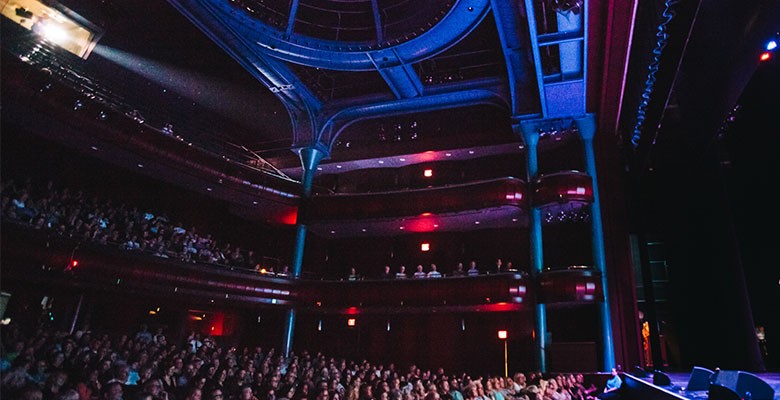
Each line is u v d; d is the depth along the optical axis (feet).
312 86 77.00
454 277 67.41
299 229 76.13
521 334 71.10
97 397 25.94
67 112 52.26
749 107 58.44
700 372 33.96
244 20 61.82
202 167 66.59
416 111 78.43
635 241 74.59
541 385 46.01
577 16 49.03
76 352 35.35
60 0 53.93
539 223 67.26
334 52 66.80
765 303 61.26
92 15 57.00
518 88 69.77
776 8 37.73
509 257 77.46
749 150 60.95
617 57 52.90
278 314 77.82
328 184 88.12
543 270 64.90
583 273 61.67
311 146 78.69
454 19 59.31
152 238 61.57
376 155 82.53
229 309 77.30
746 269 63.16
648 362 71.87
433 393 30.89
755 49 43.29
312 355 78.89
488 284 64.80
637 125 57.26
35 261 45.80
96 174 65.21
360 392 35.45
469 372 71.61
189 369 37.45
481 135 77.71
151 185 71.61
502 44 61.16
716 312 63.62
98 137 55.47
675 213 71.20
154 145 61.11
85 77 64.03
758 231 62.18
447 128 82.02
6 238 43.62
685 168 69.77
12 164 56.85
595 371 58.29
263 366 45.83
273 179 75.20
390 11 63.57
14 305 51.24
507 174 80.02
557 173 66.18
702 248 66.39
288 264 83.82
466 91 73.67
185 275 60.64
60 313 54.70
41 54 55.42
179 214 74.38
